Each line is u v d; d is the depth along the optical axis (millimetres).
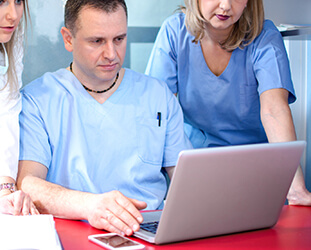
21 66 1368
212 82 1667
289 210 1146
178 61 1698
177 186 814
